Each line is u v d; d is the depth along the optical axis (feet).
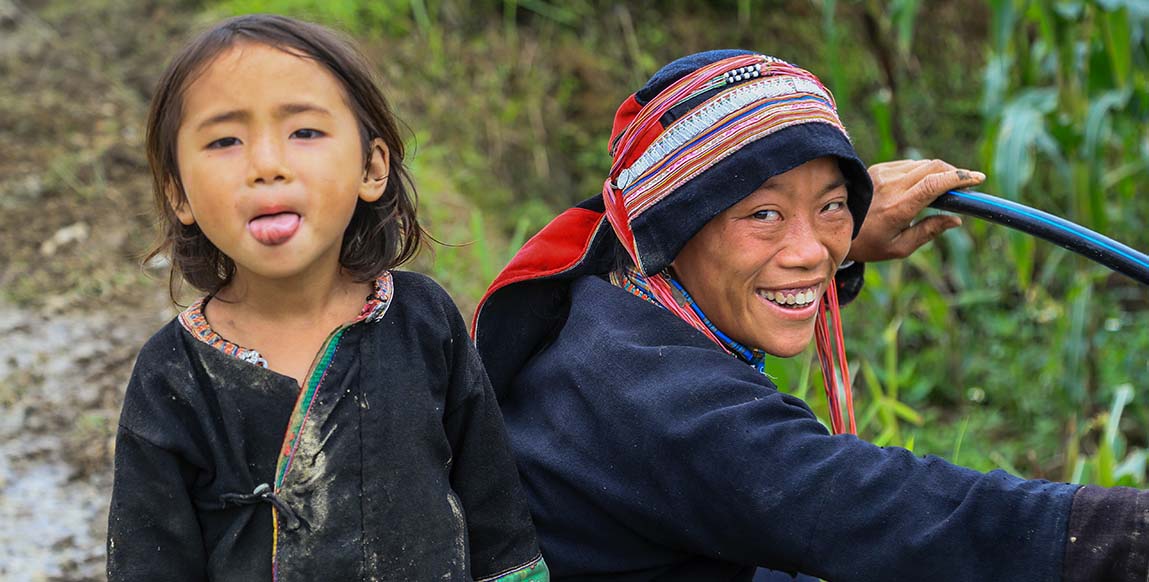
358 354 4.66
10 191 13.99
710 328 5.91
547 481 5.73
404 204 4.97
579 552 5.72
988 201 6.27
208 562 4.62
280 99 4.35
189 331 4.60
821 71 20.35
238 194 4.32
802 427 5.24
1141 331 15.26
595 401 5.59
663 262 5.56
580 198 17.87
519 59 18.38
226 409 4.51
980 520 4.75
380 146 4.74
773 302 5.74
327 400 4.57
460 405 4.92
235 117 4.32
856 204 5.87
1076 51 12.95
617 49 19.17
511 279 6.11
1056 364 13.94
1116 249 5.79
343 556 4.54
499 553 5.12
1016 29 14.53
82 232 13.56
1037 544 4.67
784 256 5.60
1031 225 6.04
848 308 15.55
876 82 20.59
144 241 13.55
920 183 6.49
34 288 12.76
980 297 15.34
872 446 5.11
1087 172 12.34
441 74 17.52
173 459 4.51
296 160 4.35
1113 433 10.27
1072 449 11.69
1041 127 12.48
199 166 4.36
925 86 21.08
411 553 4.63
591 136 18.31
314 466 4.53
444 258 13.73
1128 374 14.44
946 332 14.94
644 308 5.82
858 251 6.81
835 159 5.60
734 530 5.22
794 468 5.08
